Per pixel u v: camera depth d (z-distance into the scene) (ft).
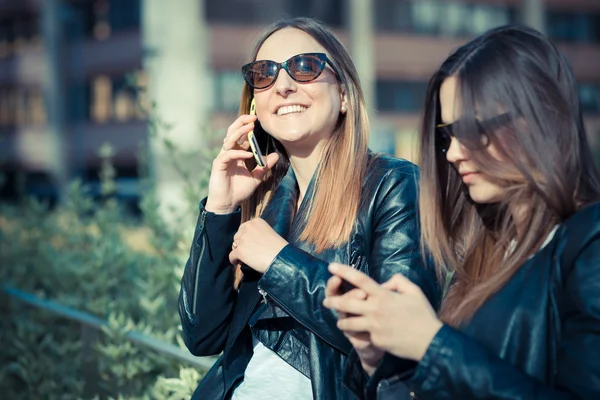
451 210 4.85
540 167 3.99
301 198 6.28
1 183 24.18
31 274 15.20
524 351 3.99
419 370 3.93
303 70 5.80
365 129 5.87
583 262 3.81
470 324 4.21
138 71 12.84
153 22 46.78
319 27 6.09
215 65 63.82
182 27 47.44
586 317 3.70
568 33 75.61
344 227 5.58
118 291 13.25
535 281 4.06
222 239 6.14
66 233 16.63
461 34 73.05
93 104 71.20
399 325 3.97
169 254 11.73
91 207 16.80
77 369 11.80
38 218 17.42
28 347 12.32
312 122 5.88
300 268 5.22
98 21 69.67
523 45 4.09
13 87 76.48
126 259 13.52
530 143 4.00
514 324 4.04
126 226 19.81
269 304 5.58
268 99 5.99
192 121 46.68
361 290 4.12
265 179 6.62
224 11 64.39
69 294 13.35
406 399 4.27
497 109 4.06
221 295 6.15
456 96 4.21
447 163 4.79
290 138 5.93
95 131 70.95
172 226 14.71
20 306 13.51
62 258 14.14
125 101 68.49
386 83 71.51
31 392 11.87
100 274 12.56
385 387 4.33
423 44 71.92
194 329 6.23
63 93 72.84
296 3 65.82
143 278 12.86
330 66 5.95
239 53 64.64
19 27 76.59
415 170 5.58
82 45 71.41
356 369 4.64
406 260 5.21
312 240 5.66
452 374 3.85
